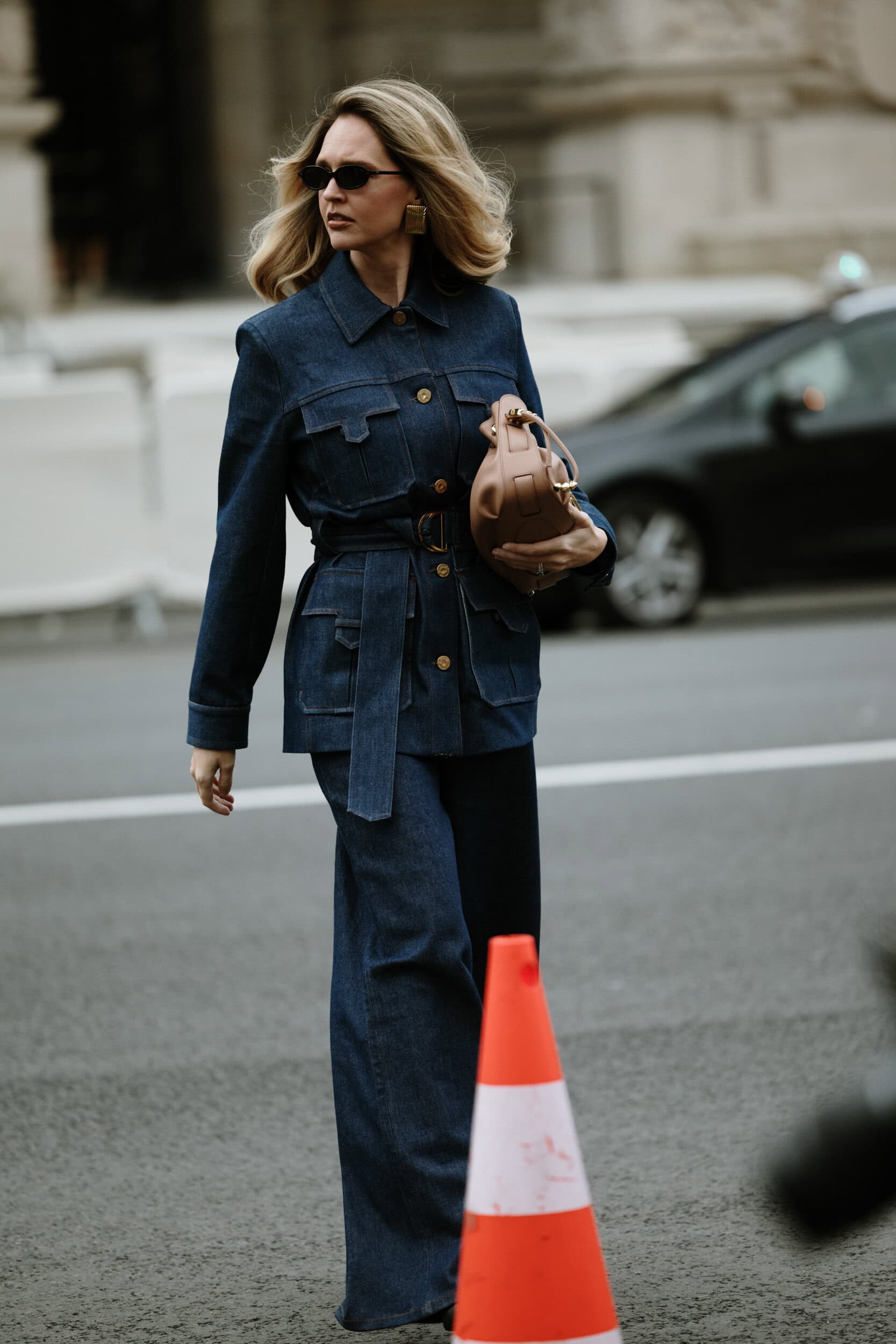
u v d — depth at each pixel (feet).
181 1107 30.86
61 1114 30.66
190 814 50.72
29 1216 26.84
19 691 68.95
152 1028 34.55
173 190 173.68
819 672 68.03
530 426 22.62
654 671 69.15
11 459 81.00
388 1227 21.90
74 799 52.60
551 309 135.95
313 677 22.39
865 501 81.00
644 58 148.46
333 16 163.43
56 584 81.46
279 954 38.73
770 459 80.02
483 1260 17.70
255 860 46.03
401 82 22.47
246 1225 26.37
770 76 150.20
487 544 22.15
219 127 164.14
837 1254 24.62
